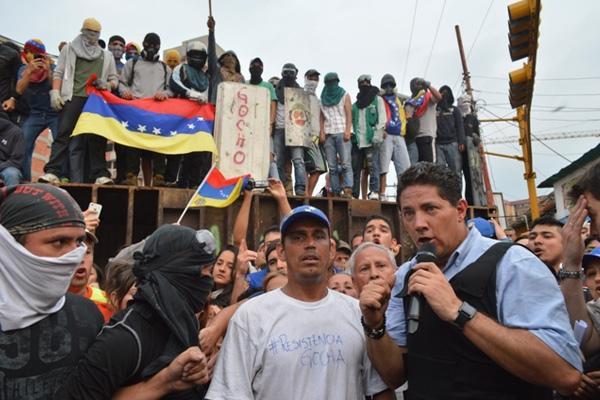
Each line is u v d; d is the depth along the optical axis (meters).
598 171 2.34
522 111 9.77
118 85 7.18
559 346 1.81
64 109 6.86
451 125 9.56
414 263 2.38
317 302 2.54
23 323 1.82
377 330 2.26
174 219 6.35
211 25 7.88
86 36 7.01
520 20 5.83
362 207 7.27
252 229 6.55
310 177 8.66
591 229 2.56
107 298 2.97
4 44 6.98
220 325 2.87
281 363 2.29
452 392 1.96
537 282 1.93
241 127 7.01
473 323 1.84
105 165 6.84
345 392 2.33
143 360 2.01
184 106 7.14
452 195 2.16
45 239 1.88
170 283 2.18
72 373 1.90
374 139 8.55
